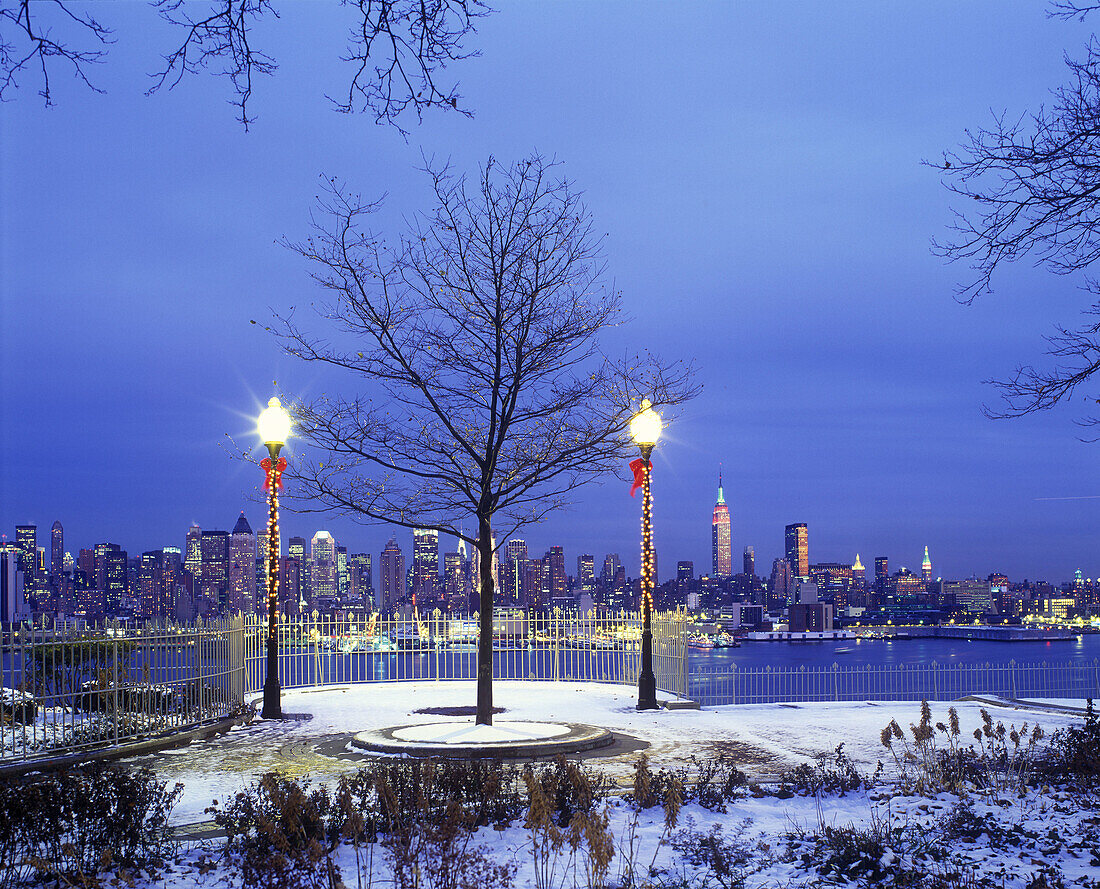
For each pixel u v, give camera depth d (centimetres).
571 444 1995
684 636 2338
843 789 1122
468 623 2944
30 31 679
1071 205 1065
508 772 1251
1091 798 1061
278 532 2025
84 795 833
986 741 1617
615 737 1672
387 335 1900
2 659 1358
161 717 1661
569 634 2905
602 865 704
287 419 2008
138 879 775
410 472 1998
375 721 1884
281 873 725
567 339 1944
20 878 768
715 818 990
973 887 725
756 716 1989
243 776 1298
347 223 1889
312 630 2739
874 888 746
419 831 820
